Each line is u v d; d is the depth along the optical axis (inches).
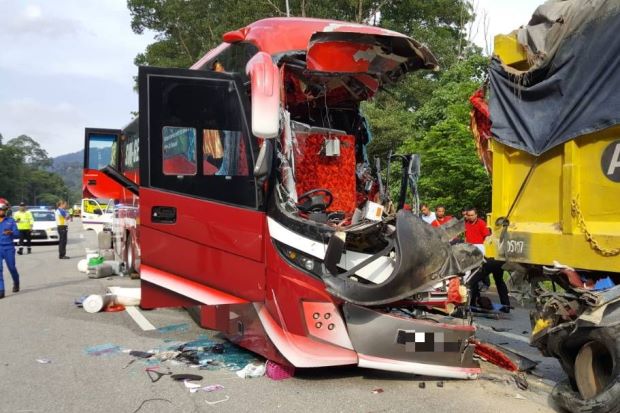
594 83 184.5
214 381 217.9
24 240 896.3
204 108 235.6
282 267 215.0
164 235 232.4
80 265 563.2
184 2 1405.0
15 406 191.0
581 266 187.3
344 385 214.1
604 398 166.1
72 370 230.5
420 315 221.9
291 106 268.5
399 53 240.2
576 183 190.2
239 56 258.2
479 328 330.3
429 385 215.3
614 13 179.0
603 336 168.2
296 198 225.9
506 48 222.1
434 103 780.6
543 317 192.2
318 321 210.8
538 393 207.9
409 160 272.8
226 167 230.8
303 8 967.6
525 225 213.6
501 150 225.5
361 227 213.8
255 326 226.2
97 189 673.6
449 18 1197.1
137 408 189.9
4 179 4165.8
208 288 231.0
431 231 211.2
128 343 273.4
